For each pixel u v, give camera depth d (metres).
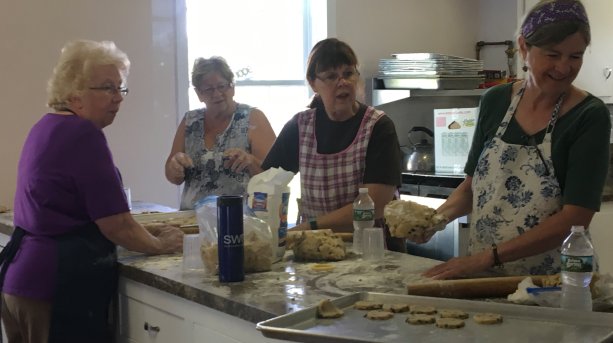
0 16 3.18
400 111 4.53
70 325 1.92
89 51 2.03
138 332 1.96
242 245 1.72
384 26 4.44
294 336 1.26
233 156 2.84
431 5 4.64
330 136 2.32
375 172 2.22
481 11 4.82
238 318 1.55
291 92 4.24
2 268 1.99
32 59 3.26
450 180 3.73
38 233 1.93
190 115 3.09
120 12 3.48
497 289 1.51
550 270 1.76
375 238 1.96
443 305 1.45
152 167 3.63
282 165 2.45
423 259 1.94
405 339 1.24
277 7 4.14
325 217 2.22
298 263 1.93
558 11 1.59
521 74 4.52
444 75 4.14
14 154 3.25
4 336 2.54
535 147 1.75
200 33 3.85
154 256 2.08
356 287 1.63
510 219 1.78
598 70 4.14
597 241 3.18
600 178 1.63
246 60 4.05
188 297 1.68
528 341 1.21
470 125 3.83
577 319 1.30
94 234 1.97
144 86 3.58
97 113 2.04
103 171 1.92
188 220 2.53
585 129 1.65
